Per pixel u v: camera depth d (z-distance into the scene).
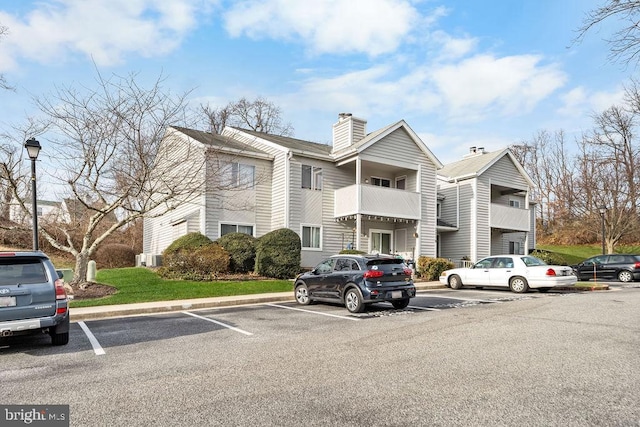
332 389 4.89
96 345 7.57
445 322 9.01
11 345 7.61
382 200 21.11
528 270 15.23
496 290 16.50
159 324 9.71
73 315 10.82
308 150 21.48
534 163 56.34
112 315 11.30
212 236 19.28
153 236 24.89
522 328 8.15
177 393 4.85
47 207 29.12
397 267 11.21
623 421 3.88
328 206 21.72
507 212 27.03
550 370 5.45
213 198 19.28
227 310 11.89
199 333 8.49
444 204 27.48
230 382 5.22
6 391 5.05
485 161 26.61
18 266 7.20
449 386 4.91
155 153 15.19
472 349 6.61
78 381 5.39
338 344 7.18
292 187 20.42
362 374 5.43
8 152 14.11
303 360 6.19
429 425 3.86
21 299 6.98
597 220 34.03
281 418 4.07
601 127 34.19
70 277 17.17
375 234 23.39
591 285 17.03
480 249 25.42
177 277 16.78
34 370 5.98
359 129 22.73
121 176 15.09
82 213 19.20
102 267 26.59
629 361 5.79
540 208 55.19
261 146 21.89
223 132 25.22
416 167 22.89
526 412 4.11
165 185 16.95
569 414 4.05
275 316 10.50
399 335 7.79
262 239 18.55
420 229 22.66
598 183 35.75
